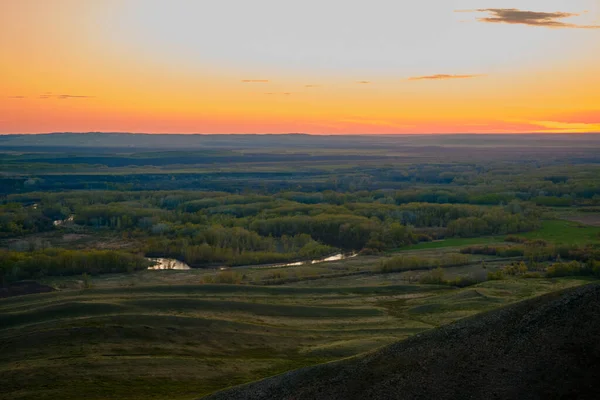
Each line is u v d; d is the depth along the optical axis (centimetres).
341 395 4378
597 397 3875
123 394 6028
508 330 4634
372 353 4844
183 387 6331
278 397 4525
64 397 5847
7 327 8181
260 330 8619
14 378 6266
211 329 8362
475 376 4294
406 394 4259
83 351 7200
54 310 8675
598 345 4241
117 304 9056
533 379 4147
